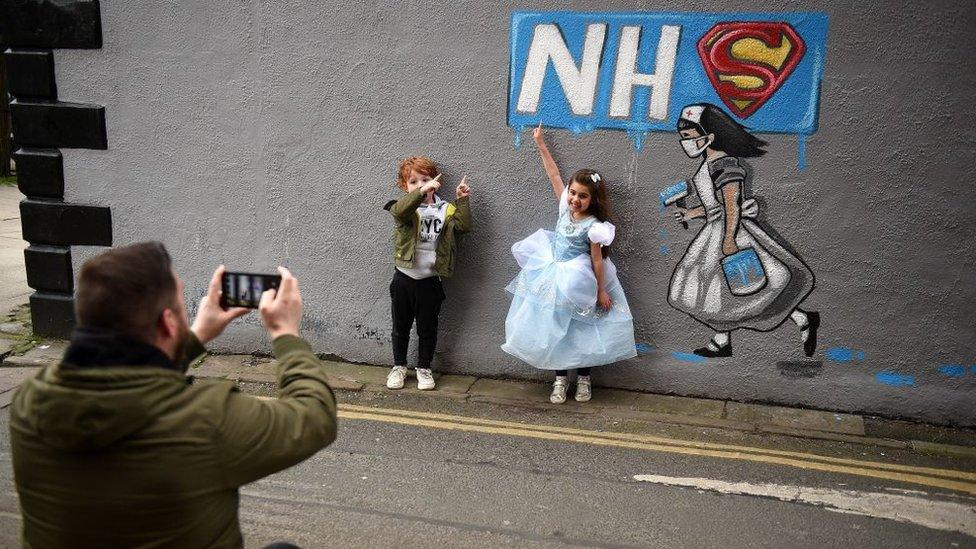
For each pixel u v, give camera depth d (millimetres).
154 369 1542
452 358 5414
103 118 5578
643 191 4863
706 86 4668
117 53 5484
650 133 4789
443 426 4613
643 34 4699
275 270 5570
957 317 4551
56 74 5594
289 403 1692
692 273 4887
